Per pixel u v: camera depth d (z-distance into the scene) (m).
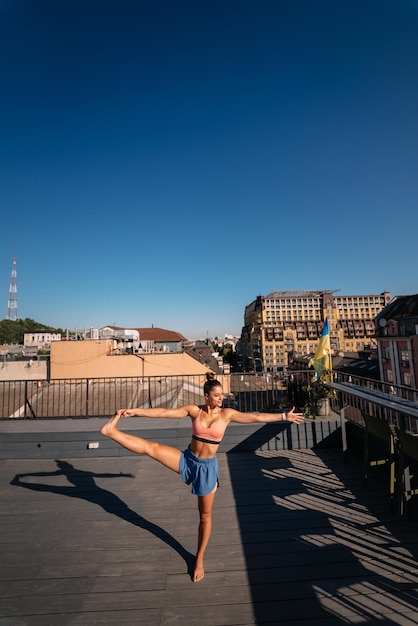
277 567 2.57
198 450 2.46
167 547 2.88
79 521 3.34
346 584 2.37
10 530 3.19
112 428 2.47
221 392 2.47
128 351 33.34
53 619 2.11
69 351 29.83
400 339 34.22
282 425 5.37
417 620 2.03
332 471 4.46
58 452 5.16
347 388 4.62
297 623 2.04
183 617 2.11
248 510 3.48
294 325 106.50
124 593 2.33
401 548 2.76
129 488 4.09
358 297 131.62
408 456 3.22
